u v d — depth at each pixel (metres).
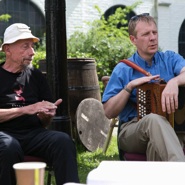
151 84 3.94
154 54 4.38
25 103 4.06
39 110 3.84
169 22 18.19
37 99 4.18
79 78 8.12
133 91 4.14
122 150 4.21
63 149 3.68
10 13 15.45
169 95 3.85
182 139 4.08
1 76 4.07
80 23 16.52
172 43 18.31
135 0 17.52
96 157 7.21
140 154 4.07
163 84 3.93
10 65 4.11
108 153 7.60
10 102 4.02
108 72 12.59
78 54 11.84
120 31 13.96
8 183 3.56
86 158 7.11
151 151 3.74
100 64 12.27
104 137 8.17
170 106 3.84
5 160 3.57
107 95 4.18
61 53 5.32
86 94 8.16
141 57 4.34
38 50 13.55
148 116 3.78
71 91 8.07
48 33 5.31
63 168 3.64
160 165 1.72
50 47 5.31
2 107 4.01
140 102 3.98
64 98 5.34
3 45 4.08
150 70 4.31
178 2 18.30
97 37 12.88
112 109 4.09
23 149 3.84
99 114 8.12
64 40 5.35
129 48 12.96
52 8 5.27
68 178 3.58
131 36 4.38
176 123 4.03
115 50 12.82
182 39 18.50
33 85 4.16
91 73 8.28
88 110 8.00
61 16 5.31
